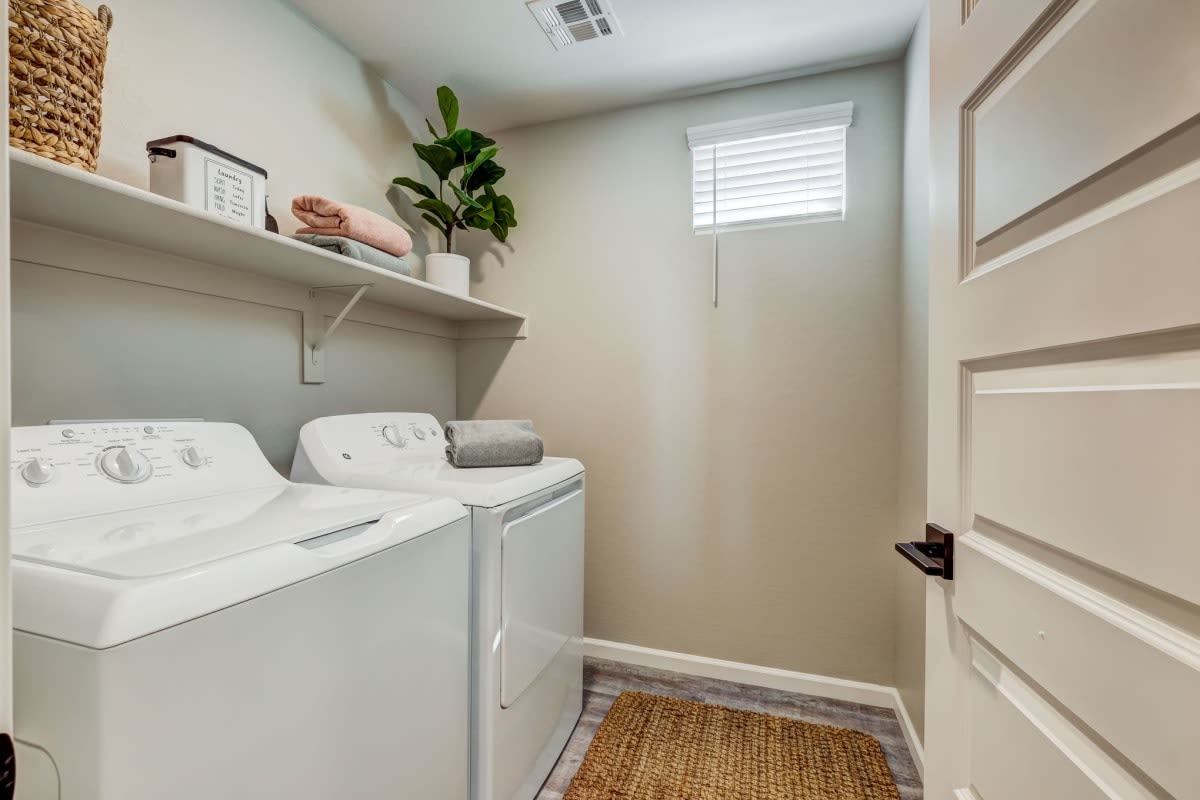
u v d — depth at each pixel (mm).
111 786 545
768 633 2020
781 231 1989
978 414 703
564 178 2260
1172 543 408
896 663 1856
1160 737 415
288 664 734
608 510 2207
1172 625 411
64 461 918
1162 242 417
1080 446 510
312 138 1650
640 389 2162
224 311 1389
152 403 1226
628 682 2027
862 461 1905
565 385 2258
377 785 896
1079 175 509
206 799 627
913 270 1650
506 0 1553
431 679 1046
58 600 588
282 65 1546
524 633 1361
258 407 1481
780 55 1813
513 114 2217
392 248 1590
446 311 2107
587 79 1963
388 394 1987
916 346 1607
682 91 2045
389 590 928
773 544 2010
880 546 1889
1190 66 395
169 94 1243
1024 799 589
